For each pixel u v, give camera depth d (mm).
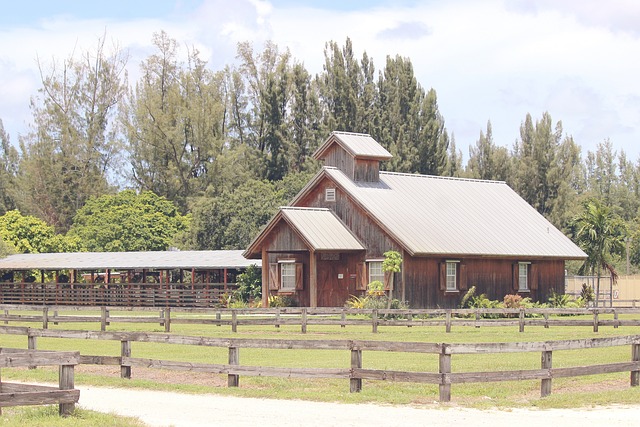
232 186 98812
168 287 64562
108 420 17250
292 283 55656
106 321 43125
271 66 107688
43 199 104938
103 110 108250
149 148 103000
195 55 108312
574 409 19125
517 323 41594
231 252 64750
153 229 89250
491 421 17625
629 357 28797
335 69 96625
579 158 135125
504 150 95875
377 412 18781
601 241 70250
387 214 53500
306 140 98875
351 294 53750
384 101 96250
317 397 20734
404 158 92562
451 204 58500
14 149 118125
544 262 59219
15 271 73500
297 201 57156
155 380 24641
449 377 20047
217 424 17328
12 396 16938
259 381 23484
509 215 60688
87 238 87938
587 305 58906
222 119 106812
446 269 53531
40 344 35438
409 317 44062
